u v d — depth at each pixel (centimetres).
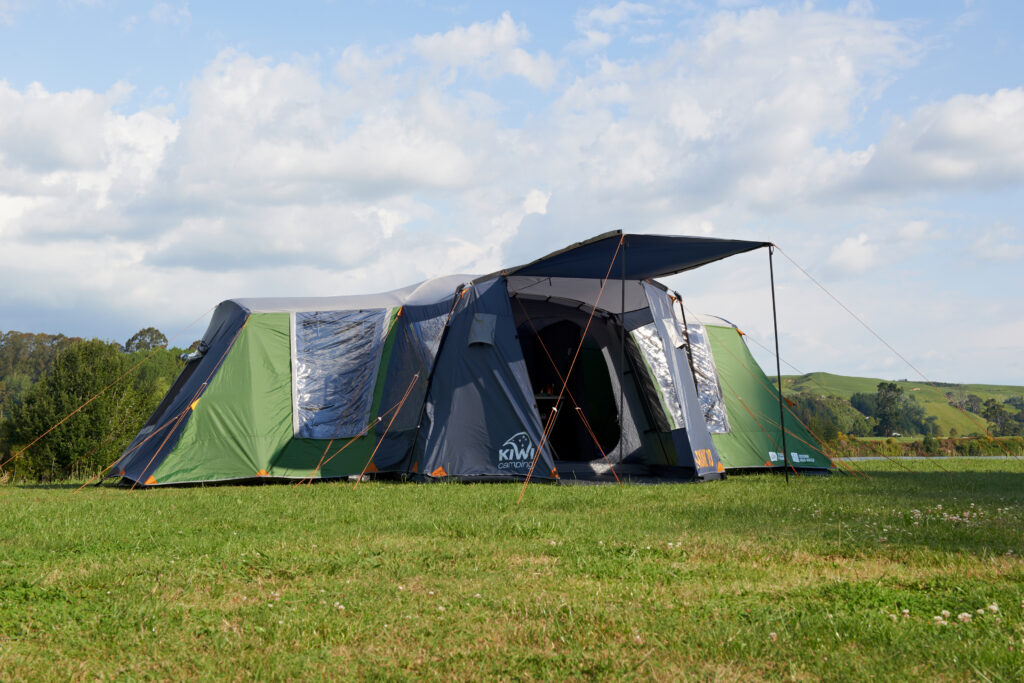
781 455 1538
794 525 760
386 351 1478
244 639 407
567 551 622
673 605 458
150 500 1032
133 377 3450
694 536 688
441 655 383
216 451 1321
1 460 3047
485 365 1334
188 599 484
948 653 364
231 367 1389
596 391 1562
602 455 1535
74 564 584
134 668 370
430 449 1309
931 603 455
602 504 951
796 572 547
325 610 452
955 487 1148
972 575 529
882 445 2492
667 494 1063
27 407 3241
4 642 403
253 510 912
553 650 390
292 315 1461
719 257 1323
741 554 604
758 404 1603
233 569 557
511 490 1127
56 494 1144
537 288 1484
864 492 1076
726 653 376
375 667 368
